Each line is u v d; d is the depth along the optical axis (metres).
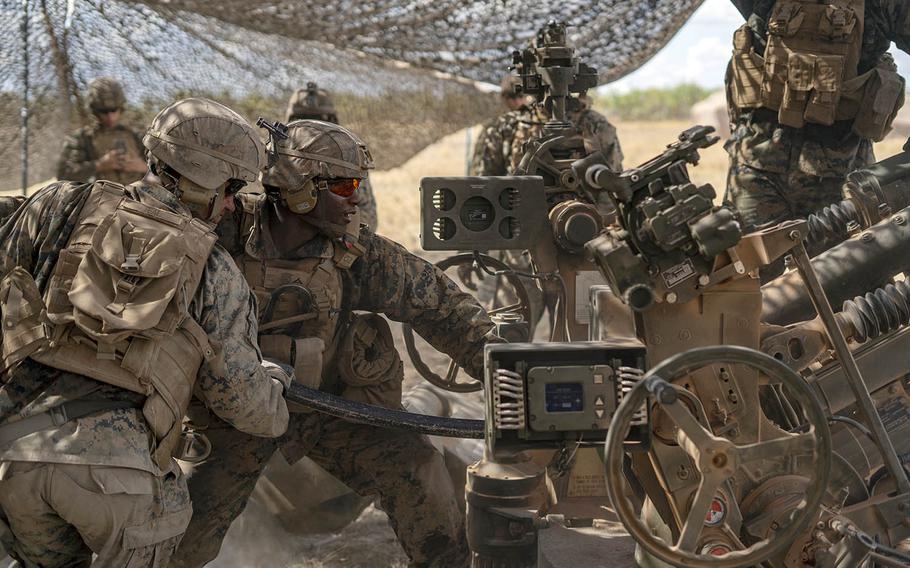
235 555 3.94
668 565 2.67
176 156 2.75
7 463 2.55
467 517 3.32
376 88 6.42
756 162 5.01
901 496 2.83
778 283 3.39
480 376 3.39
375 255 3.33
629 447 2.52
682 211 2.51
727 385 2.67
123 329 2.52
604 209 4.52
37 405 2.57
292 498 4.10
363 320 3.37
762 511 2.67
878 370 3.12
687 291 2.62
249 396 2.78
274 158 3.15
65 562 2.72
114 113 5.54
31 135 5.53
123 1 4.80
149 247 2.60
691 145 2.54
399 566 3.99
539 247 3.95
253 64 5.63
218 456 3.22
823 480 2.34
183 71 5.38
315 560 4.02
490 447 2.50
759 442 2.53
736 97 5.02
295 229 3.21
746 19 5.06
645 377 2.25
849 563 2.60
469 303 3.40
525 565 3.25
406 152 6.65
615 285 2.62
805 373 3.18
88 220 2.65
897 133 24.25
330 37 5.21
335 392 3.44
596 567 2.96
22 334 2.60
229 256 2.81
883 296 3.04
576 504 3.46
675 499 2.62
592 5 5.58
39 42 4.88
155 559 2.70
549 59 4.32
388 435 3.41
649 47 5.74
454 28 5.41
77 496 2.53
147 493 2.62
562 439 2.49
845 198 3.73
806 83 4.71
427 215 3.81
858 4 4.70
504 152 6.28
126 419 2.60
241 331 2.78
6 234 2.75
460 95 6.64
